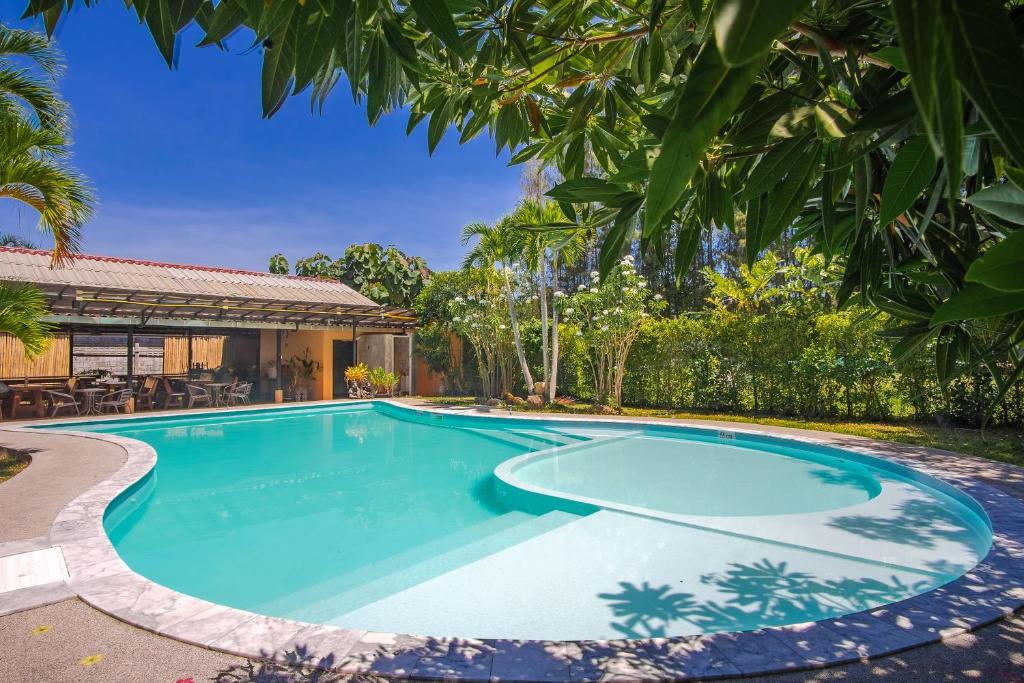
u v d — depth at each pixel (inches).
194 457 383.6
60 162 303.6
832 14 37.8
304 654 106.5
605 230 55.2
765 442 370.9
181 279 676.7
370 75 45.1
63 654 107.5
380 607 146.6
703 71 18.2
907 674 97.2
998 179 42.1
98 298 543.2
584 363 629.6
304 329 732.0
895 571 159.2
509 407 580.1
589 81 67.2
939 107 13.3
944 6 16.3
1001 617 115.8
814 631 111.2
